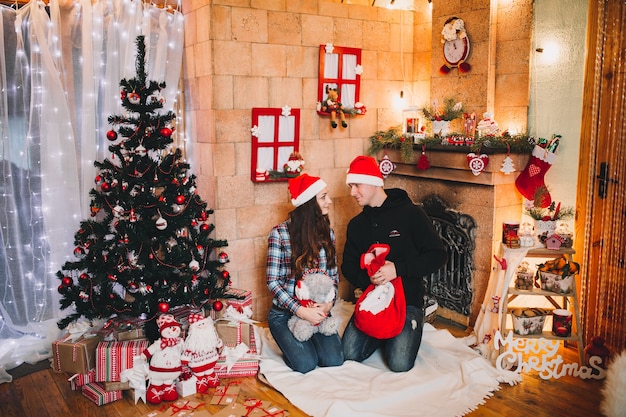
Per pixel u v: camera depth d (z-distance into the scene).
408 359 3.00
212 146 3.65
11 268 3.40
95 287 3.30
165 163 3.12
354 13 4.13
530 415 2.66
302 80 3.96
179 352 2.84
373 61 4.29
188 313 3.22
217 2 3.51
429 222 3.15
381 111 4.40
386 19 4.30
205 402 2.81
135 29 3.52
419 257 3.06
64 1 3.37
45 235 3.46
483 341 3.31
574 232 3.41
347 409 2.61
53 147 3.36
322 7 3.97
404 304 2.96
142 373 2.81
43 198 3.39
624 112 3.09
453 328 3.78
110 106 3.51
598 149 3.23
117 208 2.98
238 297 3.30
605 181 3.19
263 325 3.87
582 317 3.34
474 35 3.85
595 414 2.66
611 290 3.19
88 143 3.46
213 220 3.72
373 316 2.97
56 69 3.34
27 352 3.36
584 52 3.33
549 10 3.50
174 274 3.13
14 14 3.26
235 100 3.67
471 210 3.69
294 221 3.08
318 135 4.10
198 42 3.68
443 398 2.78
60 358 2.93
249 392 2.91
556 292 3.13
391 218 3.17
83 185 3.48
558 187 3.53
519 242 3.24
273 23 3.76
